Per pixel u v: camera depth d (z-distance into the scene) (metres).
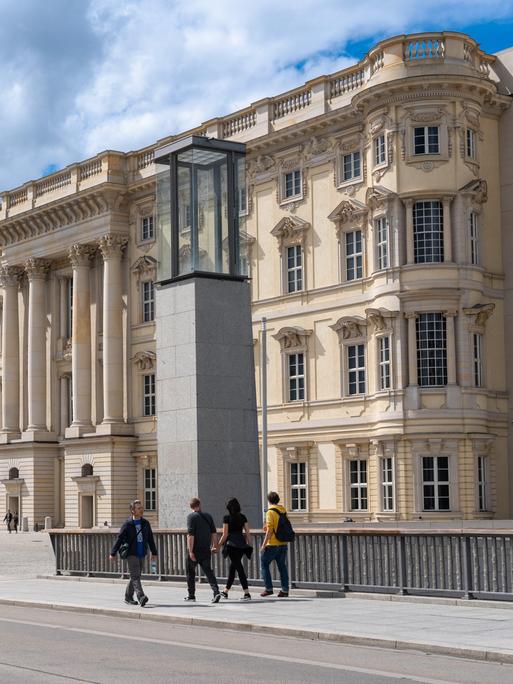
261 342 63.94
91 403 81.81
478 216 58.50
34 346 86.62
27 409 88.69
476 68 59.06
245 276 33.09
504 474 58.44
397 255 57.44
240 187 33.94
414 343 56.91
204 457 31.44
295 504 64.19
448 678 14.88
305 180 64.75
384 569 25.44
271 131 66.62
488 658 16.62
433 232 57.28
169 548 31.45
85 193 79.62
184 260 32.88
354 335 60.84
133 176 79.06
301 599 25.80
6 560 52.38
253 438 32.44
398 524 52.41
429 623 20.48
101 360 81.50
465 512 55.56
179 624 22.50
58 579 35.69
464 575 23.62
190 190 33.06
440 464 56.19
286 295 65.38
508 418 58.94
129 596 25.88
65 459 81.75
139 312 77.94
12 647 18.62
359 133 61.41
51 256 85.81
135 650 18.14
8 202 90.31
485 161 59.41
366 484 59.91
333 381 62.12
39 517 84.19
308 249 64.38
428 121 57.34
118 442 77.12
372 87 58.16
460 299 56.84
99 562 34.41
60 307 86.94
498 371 58.91
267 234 67.00
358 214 60.81
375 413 58.75
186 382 31.98
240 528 26.11
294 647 18.44
